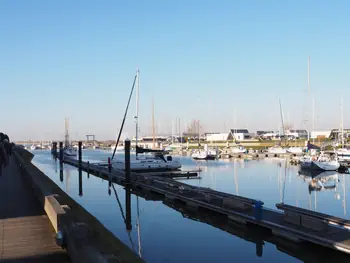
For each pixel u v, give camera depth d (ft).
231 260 42.96
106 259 19.34
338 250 41.04
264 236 51.49
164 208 75.56
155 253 45.68
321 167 158.92
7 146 116.26
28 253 25.85
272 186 111.75
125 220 64.64
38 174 62.39
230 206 61.87
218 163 212.84
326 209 74.69
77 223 26.09
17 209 41.88
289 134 407.44
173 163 155.74
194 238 52.21
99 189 108.06
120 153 380.78
